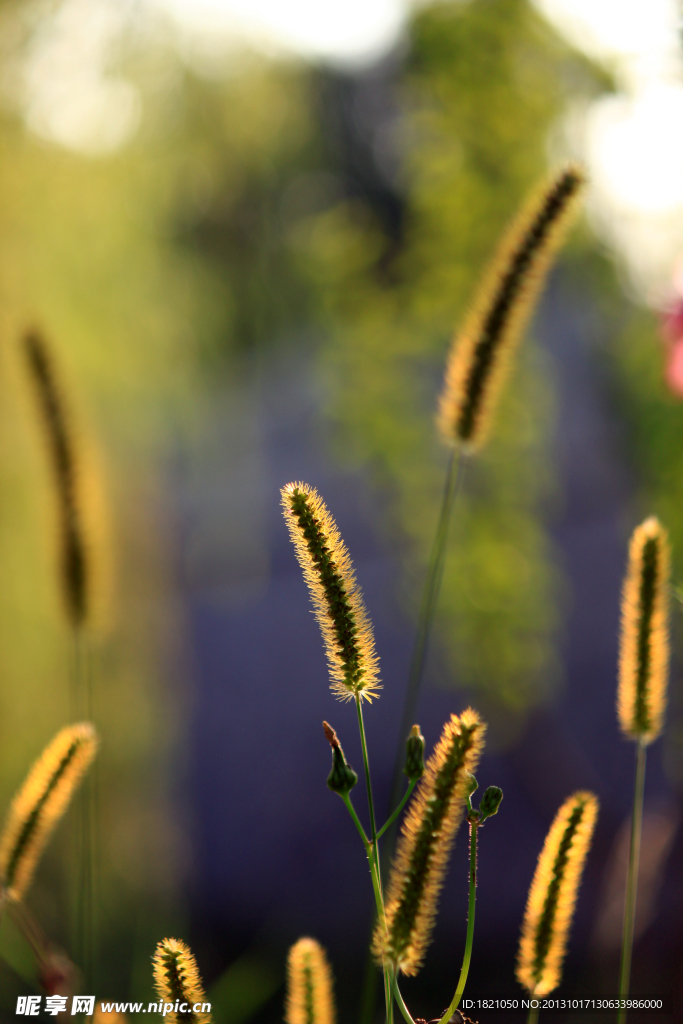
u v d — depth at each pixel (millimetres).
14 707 3043
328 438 4031
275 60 4273
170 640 3818
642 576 1048
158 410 4023
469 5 3551
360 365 3744
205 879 5066
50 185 3520
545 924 868
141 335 3816
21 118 3441
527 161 3533
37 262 3406
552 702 4727
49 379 1578
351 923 4672
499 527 3693
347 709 6359
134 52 3752
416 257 3838
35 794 1051
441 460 3758
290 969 951
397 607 4086
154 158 3926
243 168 4297
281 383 7648
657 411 3035
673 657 2807
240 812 5609
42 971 1201
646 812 3469
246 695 6477
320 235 4020
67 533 1562
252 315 4543
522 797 4988
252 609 7262
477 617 3613
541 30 3420
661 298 2018
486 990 3746
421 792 780
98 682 3375
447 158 3607
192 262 4188
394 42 4062
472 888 756
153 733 3582
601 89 2969
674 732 2949
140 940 2078
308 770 5965
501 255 1565
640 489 3422
